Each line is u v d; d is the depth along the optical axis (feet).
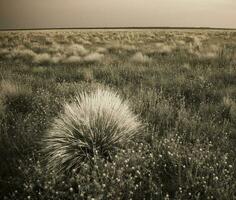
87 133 10.32
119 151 10.18
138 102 15.33
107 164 8.89
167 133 11.63
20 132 11.92
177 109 14.98
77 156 9.83
